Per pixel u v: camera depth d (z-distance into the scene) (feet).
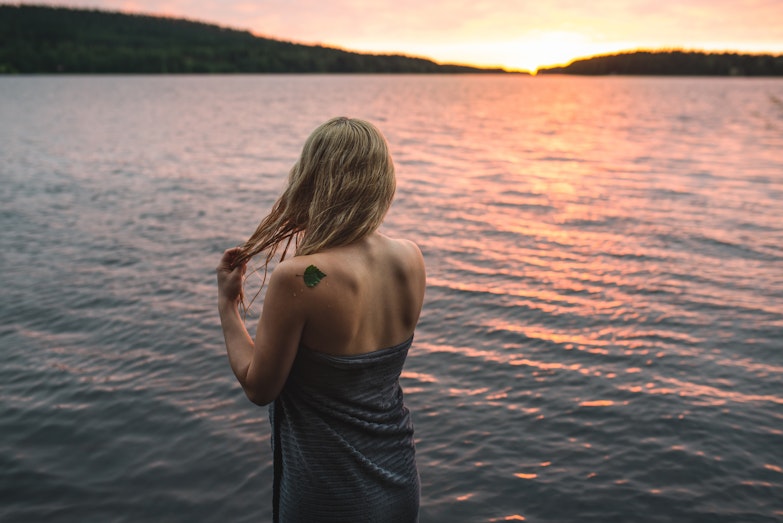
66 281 25.14
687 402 15.38
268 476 12.58
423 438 13.96
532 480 12.39
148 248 30.45
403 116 151.64
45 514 11.55
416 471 5.51
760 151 75.56
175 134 97.09
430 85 514.68
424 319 21.31
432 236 33.32
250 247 5.22
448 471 12.73
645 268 27.22
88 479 12.54
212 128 109.40
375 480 5.08
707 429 14.12
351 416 4.97
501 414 14.94
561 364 17.70
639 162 65.72
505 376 16.96
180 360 17.85
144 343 19.07
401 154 74.18
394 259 5.11
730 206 41.01
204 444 13.69
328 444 4.95
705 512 11.42
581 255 29.45
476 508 11.61
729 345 18.89
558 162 66.28
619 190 48.01
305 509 5.03
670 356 18.12
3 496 12.02
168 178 54.03
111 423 14.57
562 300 23.17
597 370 17.26
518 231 34.42
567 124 127.54
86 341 19.27
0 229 34.04
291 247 26.11
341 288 4.69
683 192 46.75
